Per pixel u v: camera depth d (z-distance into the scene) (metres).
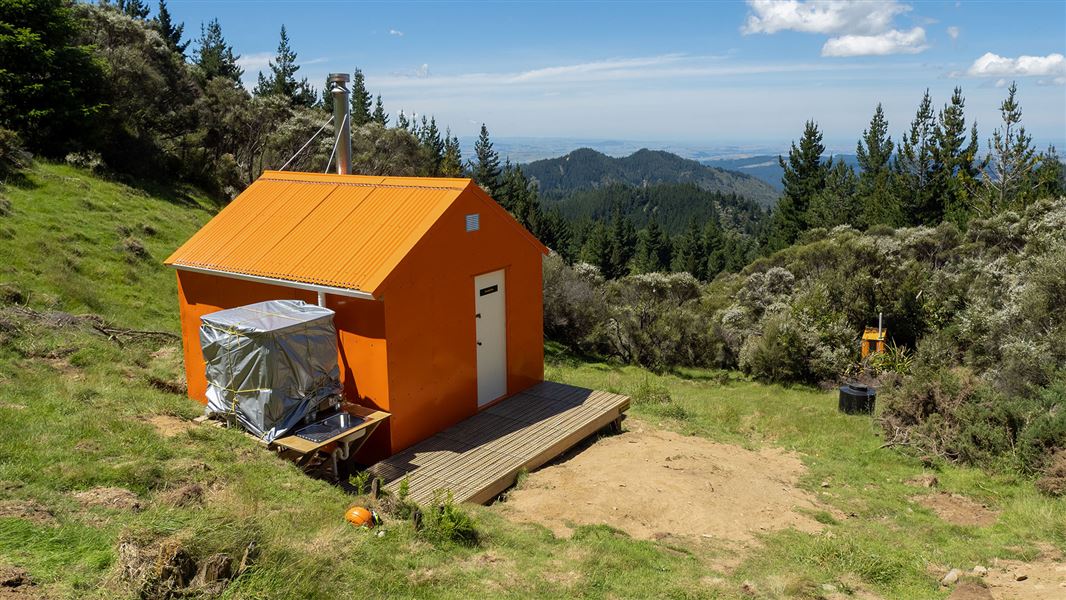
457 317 10.09
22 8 25.16
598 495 8.68
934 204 49.88
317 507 6.80
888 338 26.39
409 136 41.53
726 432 12.80
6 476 5.90
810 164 63.34
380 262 9.03
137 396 9.04
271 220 10.88
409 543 6.46
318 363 8.43
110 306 15.10
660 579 6.53
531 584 6.07
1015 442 11.03
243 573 4.77
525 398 11.44
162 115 32.97
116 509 5.64
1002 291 23.27
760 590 6.47
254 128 38.31
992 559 7.46
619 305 26.83
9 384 8.34
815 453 11.93
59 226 18.00
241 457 7.57
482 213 10.45
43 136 24.56
